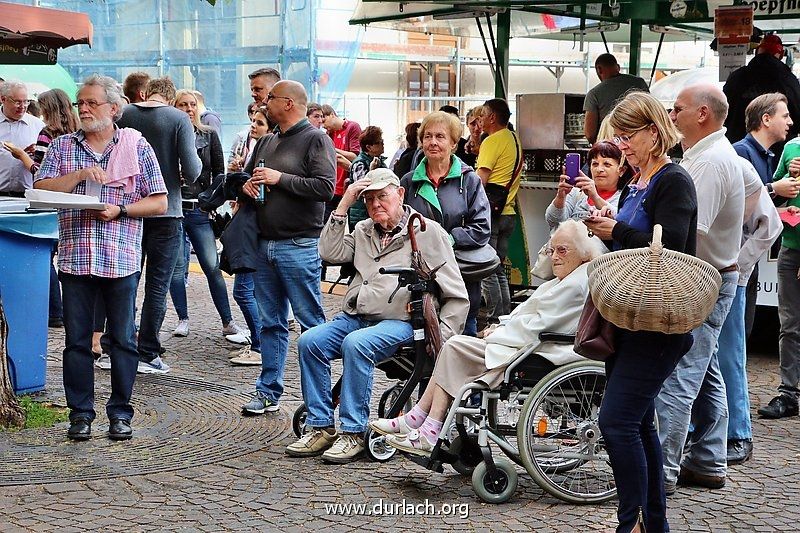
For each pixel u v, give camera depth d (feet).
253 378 34.86
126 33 83.61
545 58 82.94
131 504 22.62
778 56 39.86
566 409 23.25
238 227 29.12
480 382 23.29
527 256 46.85
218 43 79.71
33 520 21.54
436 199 27.91
